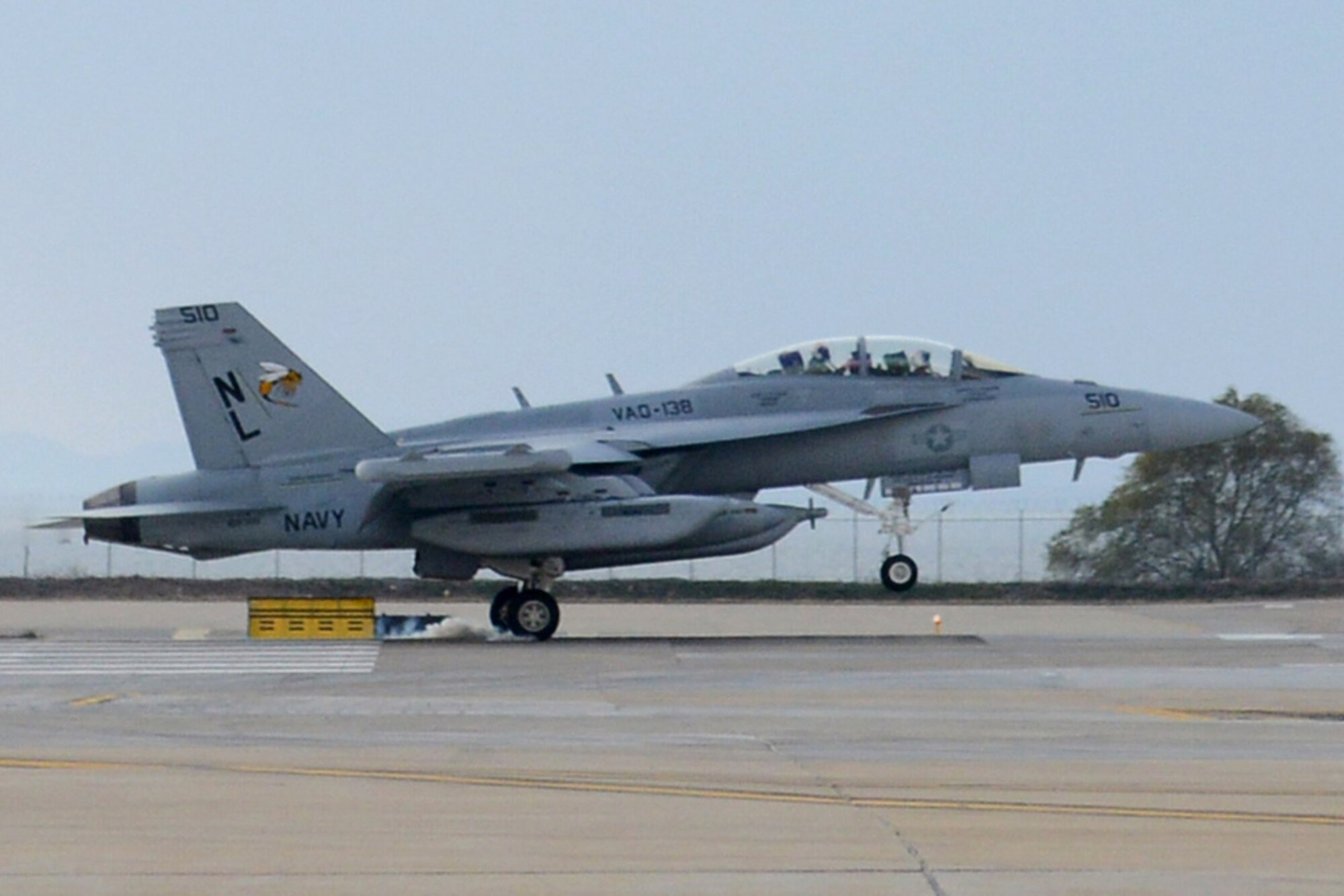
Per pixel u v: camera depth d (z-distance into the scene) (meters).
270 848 37.72
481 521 91.94
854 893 34.00
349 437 97.12
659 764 49.00
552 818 40.97
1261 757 50.31
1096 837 39.03
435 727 57.12
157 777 46.50
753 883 34.72
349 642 91.62
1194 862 36.62
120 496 97.56
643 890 34.22
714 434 95.50
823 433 97.44
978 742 53.44
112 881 34.94
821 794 44.19
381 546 96.94
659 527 91.12
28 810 41.81
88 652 85.56
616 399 99.38
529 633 92.62
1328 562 164.62
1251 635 93.25
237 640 93.62
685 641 89.81
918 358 98.62
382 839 38.66
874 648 84.19
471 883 34.75
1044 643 86.50
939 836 39.16
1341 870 36.03
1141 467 167.62
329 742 53.69
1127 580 164.62
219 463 97.19
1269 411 165.88
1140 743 53.09
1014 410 97.62
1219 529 165.88
